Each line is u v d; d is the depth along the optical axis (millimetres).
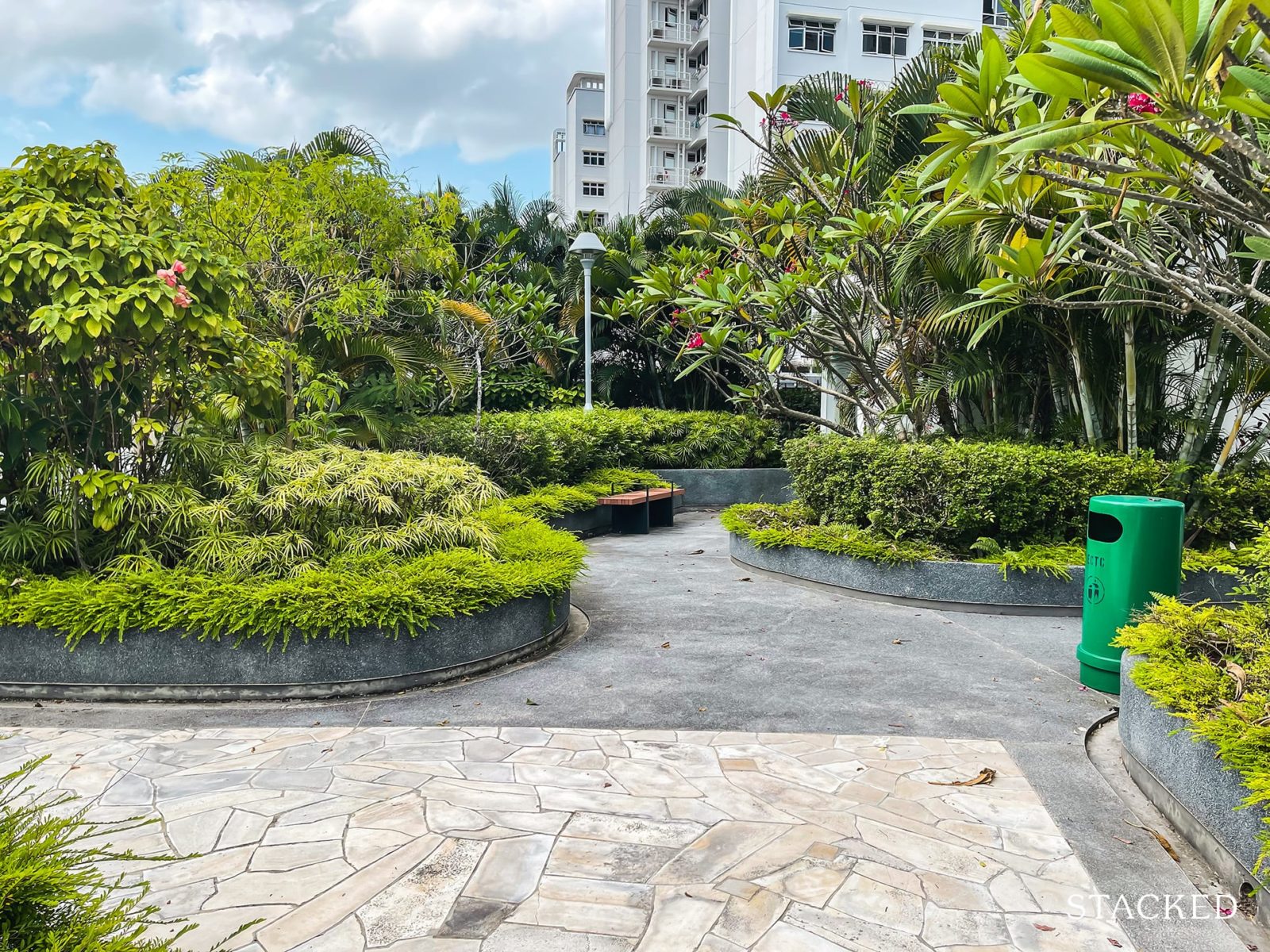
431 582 4793
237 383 5738
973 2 26422
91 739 3895
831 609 6602
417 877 2684
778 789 3359
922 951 2314
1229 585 6238
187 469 5453
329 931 2393
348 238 9031
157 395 5332
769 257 8633
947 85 2809
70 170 4930
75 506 4703
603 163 51562
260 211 7938
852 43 25922
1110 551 4574
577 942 2340
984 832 3012
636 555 9250
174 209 7754
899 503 7105
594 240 13016
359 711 4324
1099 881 2717
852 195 8711
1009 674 4949
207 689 4453
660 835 2965
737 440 14805
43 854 1514
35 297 4586
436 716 4242
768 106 8680
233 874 2695
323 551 5293
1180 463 6844
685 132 39812
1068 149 4703
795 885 2643
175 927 2396
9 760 3635
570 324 17094
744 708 4355
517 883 2648
